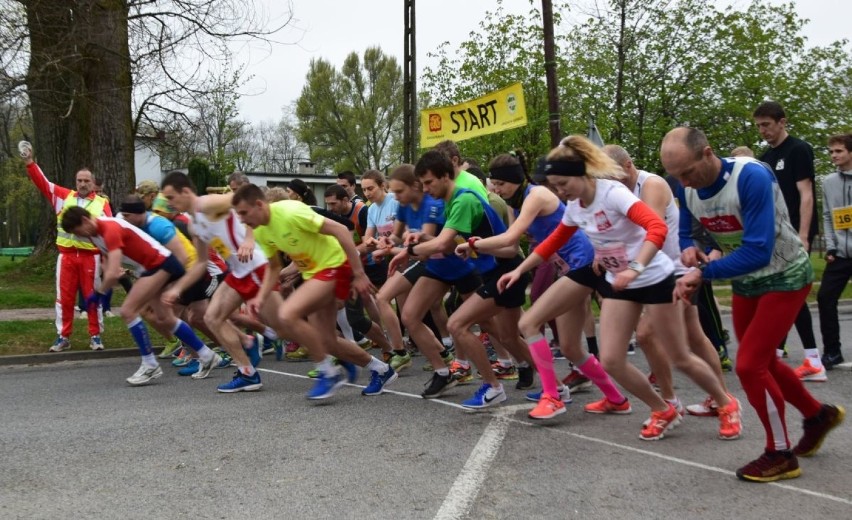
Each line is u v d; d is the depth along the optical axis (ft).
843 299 49.42
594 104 75.97
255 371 20.98
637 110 81.66
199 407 18.63
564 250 16.22
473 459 13.62
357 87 172.35
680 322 14.44
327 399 19.31
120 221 21.29
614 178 14.07
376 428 16.08
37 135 55.01
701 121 82.94
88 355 28.02
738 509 11.09
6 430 16.47
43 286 47.44
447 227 17.79
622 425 16.26
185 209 19.63
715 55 81.61
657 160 79.00
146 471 13.21
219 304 20.39
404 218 21.39
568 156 13.88
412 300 18.93
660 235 13.10
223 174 87.81
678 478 12.53
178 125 53.72
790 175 21.67
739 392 19.60
